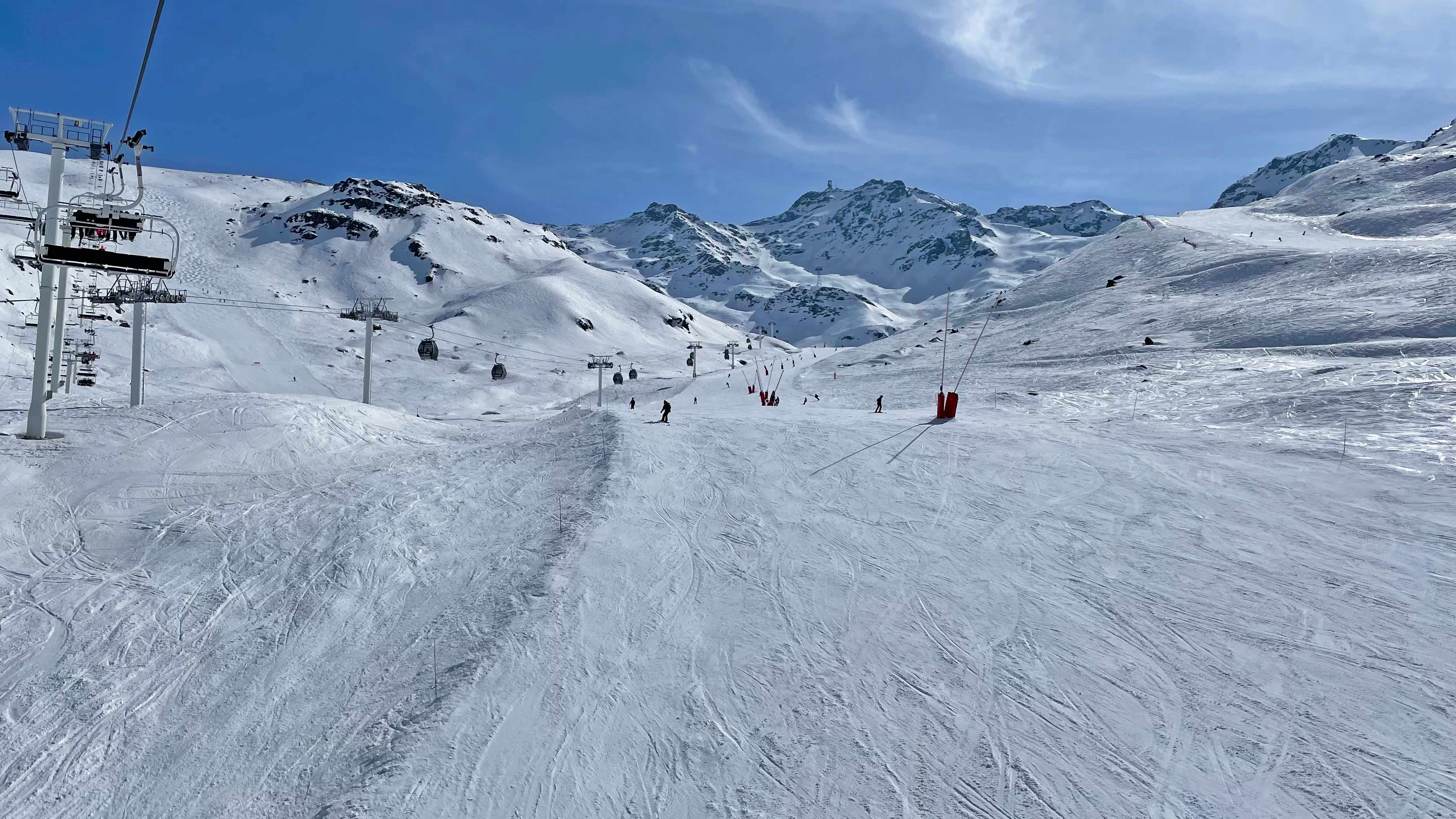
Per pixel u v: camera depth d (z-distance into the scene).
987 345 61.28
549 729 8.87
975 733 8.36
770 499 17.28
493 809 7.68
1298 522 13.15
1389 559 11.36
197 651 12.50
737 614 11.51
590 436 26.08
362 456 26.09
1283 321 43.38
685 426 26.81
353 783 8.40
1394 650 9.05
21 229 138.75
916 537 14.25
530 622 11.35
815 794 7.66
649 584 12.60
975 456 19.80
